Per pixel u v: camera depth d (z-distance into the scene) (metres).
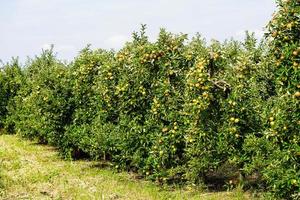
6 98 21.92
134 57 11.93
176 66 11.52
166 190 11.29
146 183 12.04
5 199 10.39
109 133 12.89
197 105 10.26
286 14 8.02
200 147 10.54
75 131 14.36
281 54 8.05
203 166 10.61
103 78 12.71
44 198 10.55
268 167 8.73
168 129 11.23
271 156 8.88
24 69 22.25
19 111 20.33
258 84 10.40
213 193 10.95
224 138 10.31
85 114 14.16
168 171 11.19
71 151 14.88
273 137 8.43
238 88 10.07
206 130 10.48
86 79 14.16
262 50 10.89
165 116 11.25
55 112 14.77
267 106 9.72
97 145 13.05
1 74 21.98
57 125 14.83
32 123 17.55
